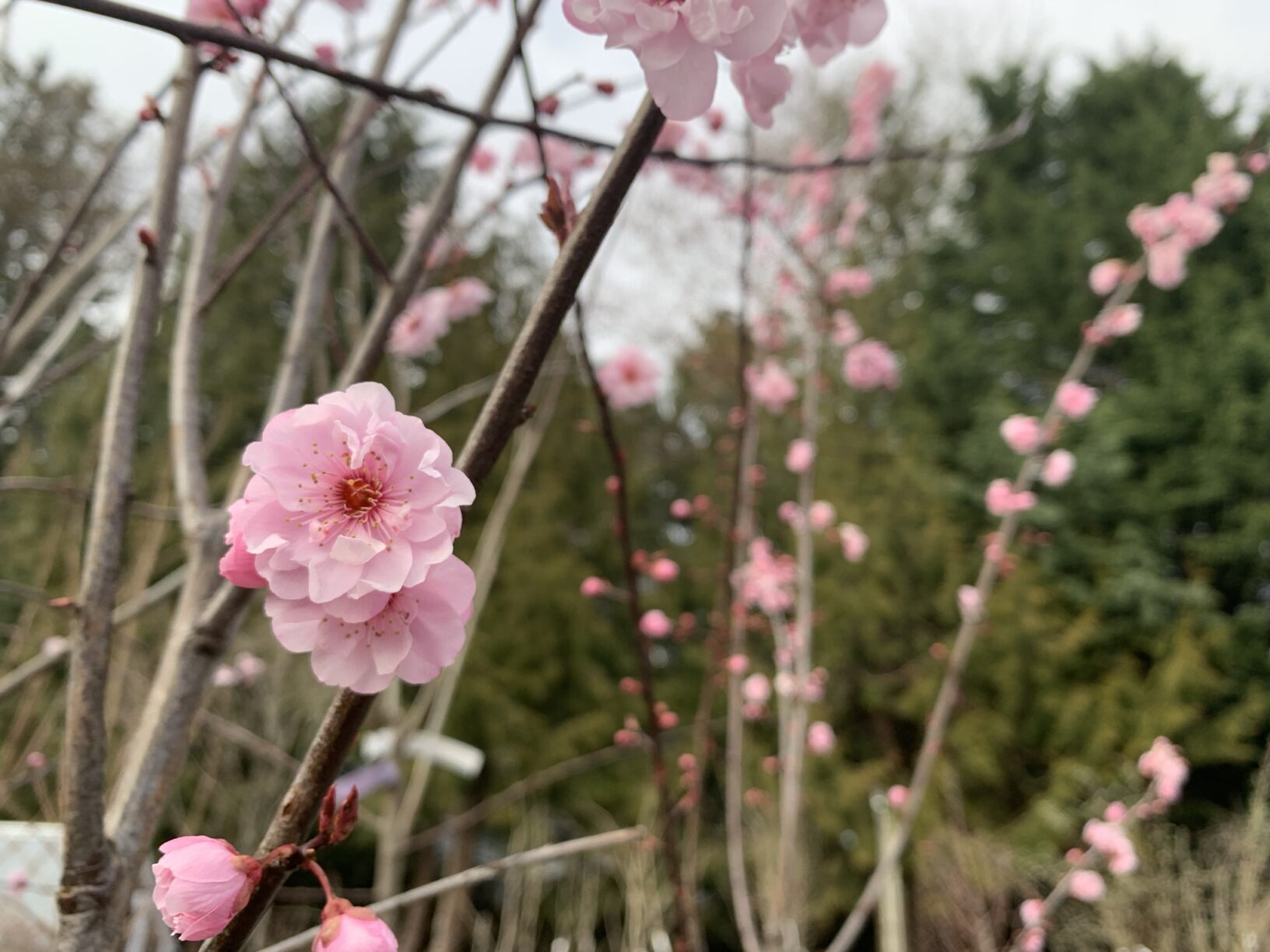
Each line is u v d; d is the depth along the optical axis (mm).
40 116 5242
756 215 3652
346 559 586
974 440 10281
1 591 1672
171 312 7012
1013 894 5797
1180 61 12234
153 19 715
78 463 5961
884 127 10891
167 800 946
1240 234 10469
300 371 1416
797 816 2834
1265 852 4711
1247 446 9195
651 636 3424
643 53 649
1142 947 4445
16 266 4973
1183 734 7969
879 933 5961
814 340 3889
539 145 938
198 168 1441
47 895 1781
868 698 8992
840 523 9617
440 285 3020
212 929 561
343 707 616
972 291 12125
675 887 1711
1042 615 8719
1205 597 8578
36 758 2242
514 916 6270
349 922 567
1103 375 10766
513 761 8430
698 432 12195
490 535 3021
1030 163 12688
